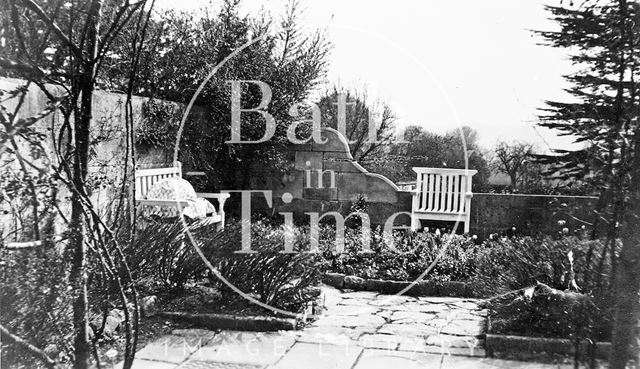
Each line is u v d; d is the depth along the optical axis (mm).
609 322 3059
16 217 3146
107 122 5309
